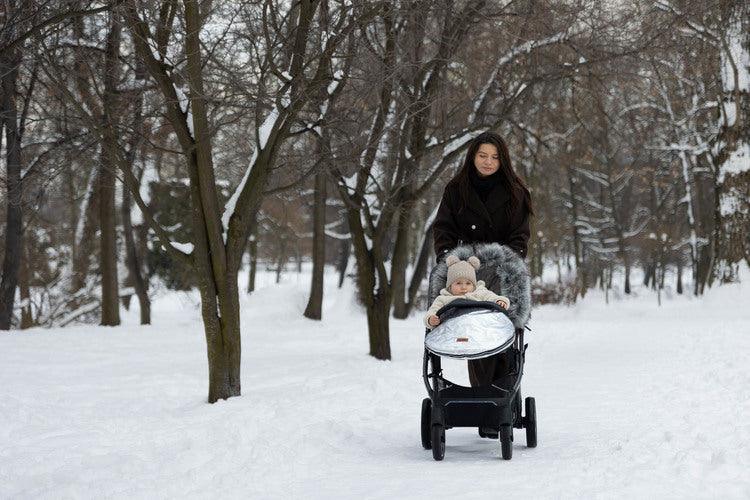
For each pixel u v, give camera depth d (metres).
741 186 45.22
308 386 20.20
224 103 18.91
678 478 9.35
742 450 10.76
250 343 34.62
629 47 25.88
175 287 69.31
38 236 56.75
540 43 25.95
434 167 28.00
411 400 18.11
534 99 29.52
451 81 26.50
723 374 20.30
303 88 18.55
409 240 85.88
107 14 19.64
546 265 124.88
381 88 22.34
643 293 91.75
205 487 9.91
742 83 44.81
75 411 18.02
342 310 57.28
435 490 9.34
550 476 9.81
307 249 132.62
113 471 11.26
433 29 24.77
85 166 33.94
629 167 74.62
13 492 10.51
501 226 12.78
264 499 9.21
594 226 99.62
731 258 45.62
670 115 58.22
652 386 19.36
